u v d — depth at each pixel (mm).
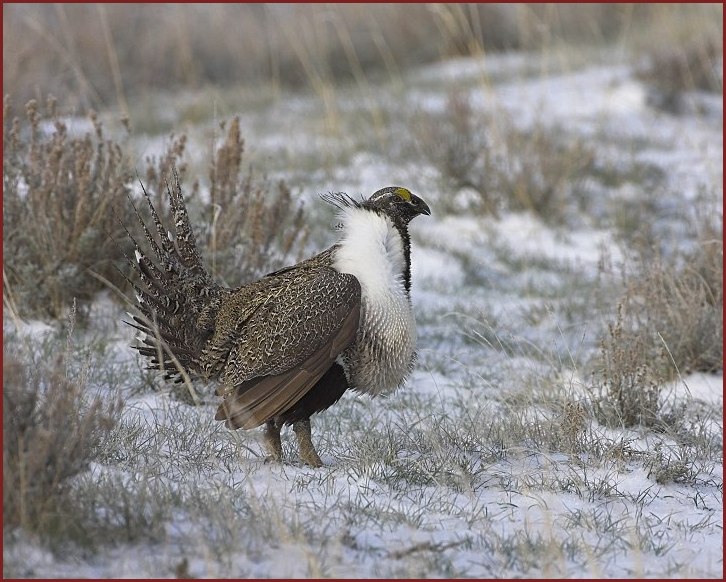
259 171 19250
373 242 9273
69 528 6832
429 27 31516
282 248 13969
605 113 24578
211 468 8781
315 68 28859
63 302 12352
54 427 7227
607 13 33406
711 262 14383
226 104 25500
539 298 15758
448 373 12805
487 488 8922
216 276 12492
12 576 6391
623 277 14289
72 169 12969
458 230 18484
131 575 6543
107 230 12352
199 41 29438
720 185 20594
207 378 9516
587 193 20062
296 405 9211
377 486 8688
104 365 11305
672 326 13008
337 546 7074
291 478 8727
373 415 10922
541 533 7855
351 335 9047
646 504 8875
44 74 21547
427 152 20234
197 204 13805
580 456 9914
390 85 27391
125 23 27906
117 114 22000
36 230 12492
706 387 12539
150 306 9547
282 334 8969
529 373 12047
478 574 7047
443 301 15398
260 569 6762
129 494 7484
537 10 32281
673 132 24000
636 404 11078
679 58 26078
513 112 24281
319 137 22531
